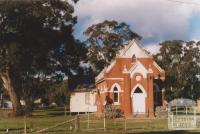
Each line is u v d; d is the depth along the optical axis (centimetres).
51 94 13325
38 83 9975
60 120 6381
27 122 5988
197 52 12300
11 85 8288
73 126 4712
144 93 7044
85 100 9381
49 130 4341
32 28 7875
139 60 7156
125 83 7038
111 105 6962
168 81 11750
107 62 11912
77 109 9444
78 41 9031
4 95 13325
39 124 5488
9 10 7538
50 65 8962
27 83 9869
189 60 12231
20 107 8206
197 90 12200
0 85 12338
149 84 7062
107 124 5172
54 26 8250
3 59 7944
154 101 7275
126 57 7181
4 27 7800
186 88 12131
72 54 8919
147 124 5178
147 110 6988
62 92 12675
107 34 11956
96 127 4700
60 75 9606
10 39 7881
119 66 7194
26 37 7912
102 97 7525
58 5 8144
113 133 4066
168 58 12431
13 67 8144
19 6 7550
